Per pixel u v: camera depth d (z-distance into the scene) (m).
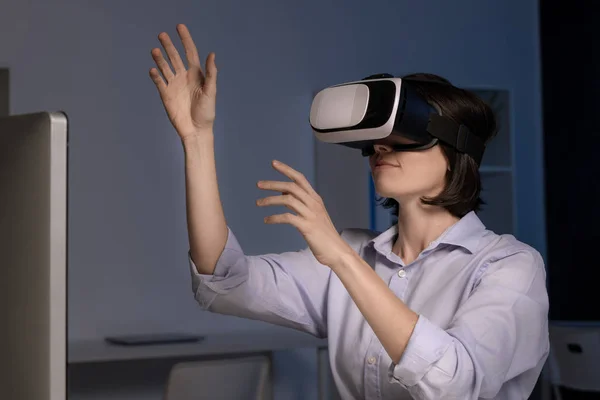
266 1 4.60
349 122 1.38
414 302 1.53
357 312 1.58
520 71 5.08
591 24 4.76
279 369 4.57
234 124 4.53
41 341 0.89
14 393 0.94
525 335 1.37
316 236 1.22
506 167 4.65
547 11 5.05
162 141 4.38
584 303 4.79
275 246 4.58
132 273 4.31
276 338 4.19
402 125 1.38
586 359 3.84
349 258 1.23
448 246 1.53
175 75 1.42
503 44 5.05
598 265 4.70
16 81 4.14
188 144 1.45
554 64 5.00
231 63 4.53
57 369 0.89
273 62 4.61
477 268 1.47
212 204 1.48
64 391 0.89
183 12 4.45
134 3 4.35
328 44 4.71
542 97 5.08
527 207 5.07
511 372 1.37
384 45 4.80
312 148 4.65
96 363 4.30
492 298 1.37
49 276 0.89
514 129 5.03
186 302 4.40
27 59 4.16
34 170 0.90
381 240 1.63
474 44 4.98
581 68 4.83
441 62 4.91
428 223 1.55
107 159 4.28
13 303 0.94
